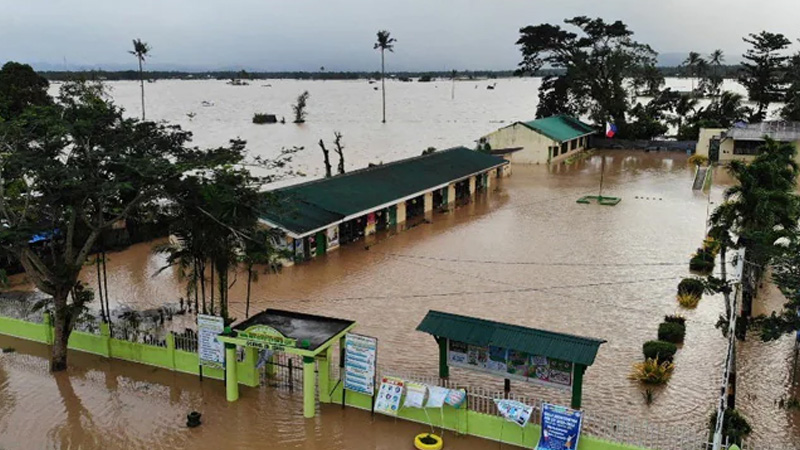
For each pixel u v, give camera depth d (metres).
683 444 17.70
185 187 24.56
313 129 129.88
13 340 28.14
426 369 24.50
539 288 34.00
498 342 20.69
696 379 23.67
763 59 92.12
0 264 34.91
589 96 92.31
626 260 38.72
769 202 28.31
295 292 33.66
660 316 29.95
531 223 48.47
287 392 22.92
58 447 19.95
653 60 93.62
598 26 90.06
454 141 106.88
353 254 40.91
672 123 100.44
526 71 97.50
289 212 35.97
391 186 48.91
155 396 22.98
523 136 77.38
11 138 24.02
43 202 23.80
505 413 18.92
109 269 37.44
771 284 33.09
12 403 22.66
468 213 52.25
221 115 171.12
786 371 24.20
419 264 38.62
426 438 19.52
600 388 23.03
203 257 26.09
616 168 73.56
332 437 20.14
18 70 62.38
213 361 23.03
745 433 19.19
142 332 26.11
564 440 18.00
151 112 180.50
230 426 20.91
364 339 20.83
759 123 74.62
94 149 24.80
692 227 46.19
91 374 24.77
